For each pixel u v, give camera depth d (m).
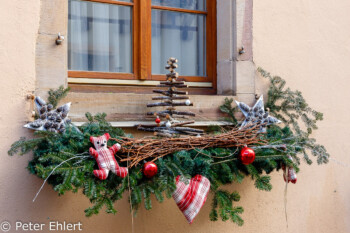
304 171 2.84
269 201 2.69
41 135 1.99
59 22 2.10
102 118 2.03
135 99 2.27
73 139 1.87
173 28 2.65
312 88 2.88
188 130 2.15
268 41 2.71
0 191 1.95
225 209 2.03
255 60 2.65
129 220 2.26
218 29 2.67
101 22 2.46
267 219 2.68
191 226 2.43
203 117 2.44
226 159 2.08
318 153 2.39
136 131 2.27
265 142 2.20
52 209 2.07
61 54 2.11
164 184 1.83
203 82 2.67
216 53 2.70
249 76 2.62
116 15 2.49
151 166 1.80
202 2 2.72
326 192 2.93
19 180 1.99
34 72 2.04
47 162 1.83
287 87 2.78
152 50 2.59
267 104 2.66
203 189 2.00
